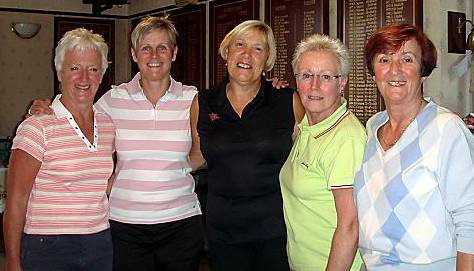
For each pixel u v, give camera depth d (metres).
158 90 2.18
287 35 3.83
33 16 5.75
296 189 1.77
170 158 2.16
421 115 1.47
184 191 2.21
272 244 2.04
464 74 3.04
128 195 2.14
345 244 1.63
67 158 1.82
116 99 2.18
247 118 2.04
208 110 2.11
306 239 1.78
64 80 1.87
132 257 2.15
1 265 4.04
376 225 1.51
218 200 2.08
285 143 2.02
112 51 6.08
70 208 1.83
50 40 5.85
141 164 2.14
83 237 1.86
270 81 2.17
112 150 2.04
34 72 5.81
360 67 3.27
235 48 2.07
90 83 1.88
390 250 1.49
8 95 5.71
